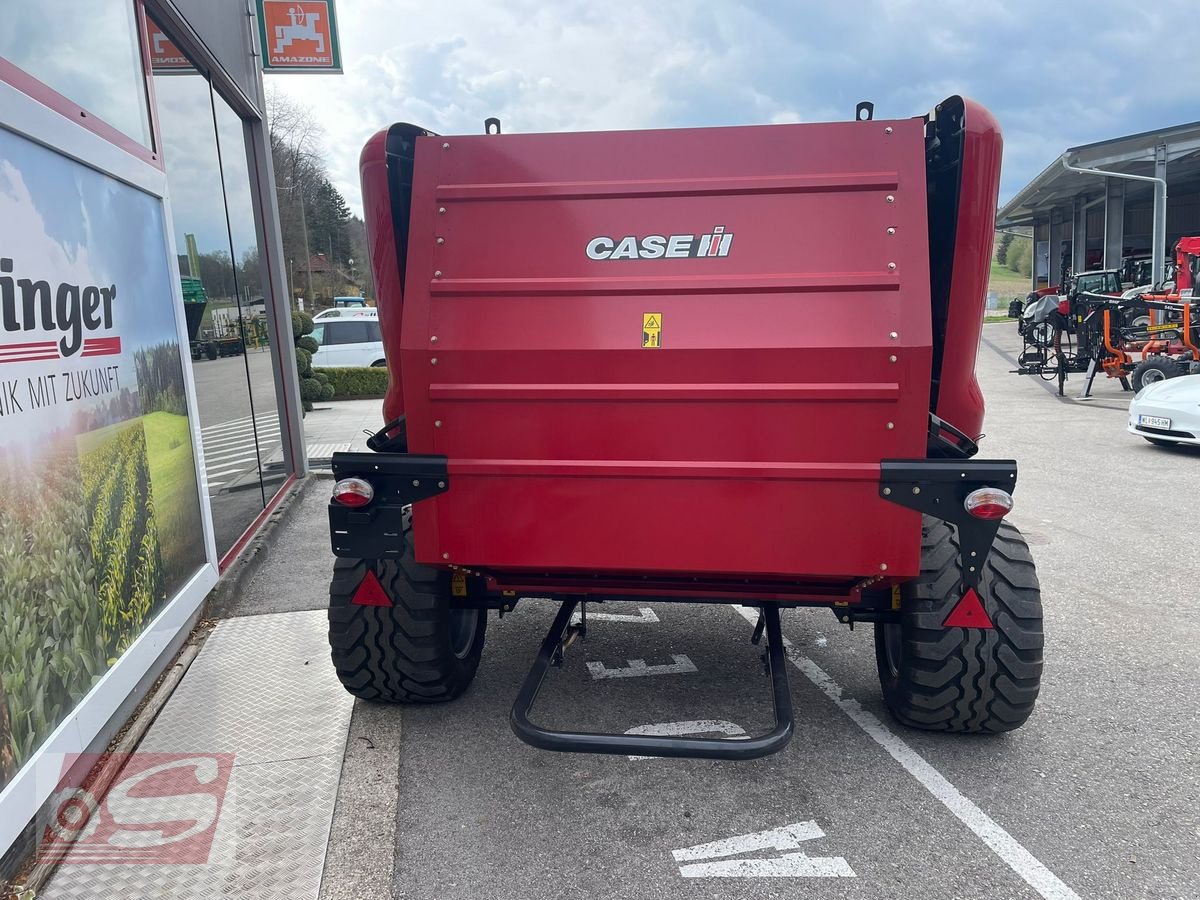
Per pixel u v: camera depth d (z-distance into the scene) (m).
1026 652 3.03
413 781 3.13
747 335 2.66
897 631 3.55
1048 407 14.26
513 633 4.60
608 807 2.97
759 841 2.76
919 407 2.63
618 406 2.76
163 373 4.19
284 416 8.32
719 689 3.89
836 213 2.70
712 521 2.79
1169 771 3.17
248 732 3.47
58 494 3.00
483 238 2.85
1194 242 16.42
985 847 2.72
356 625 3.39
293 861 2.66
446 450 2.90
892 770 3.18
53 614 2.90
